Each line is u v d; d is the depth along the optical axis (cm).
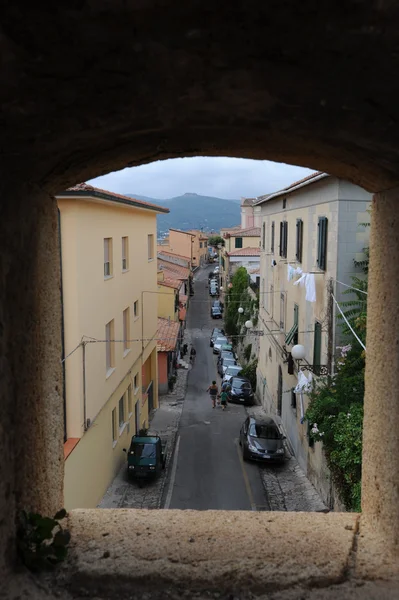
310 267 1341
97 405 1177
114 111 234
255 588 269
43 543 283
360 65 193
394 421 309
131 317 1598
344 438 803
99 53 185
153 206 1723
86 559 289
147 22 169
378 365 341
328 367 1091
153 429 1842
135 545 308
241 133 287
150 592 266
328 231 1182
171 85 215
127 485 1321
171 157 338
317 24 171
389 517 314
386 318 325
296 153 318
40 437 311
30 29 167
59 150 262
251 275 3142
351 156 293
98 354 1192
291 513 372
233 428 1845
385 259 328
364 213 1118
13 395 265
